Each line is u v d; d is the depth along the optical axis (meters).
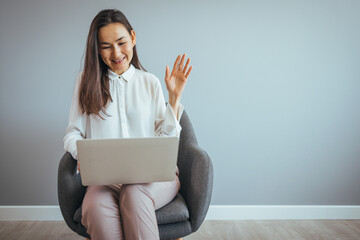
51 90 2.26
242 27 2.26
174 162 1.24
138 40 2.24
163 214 1.37
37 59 2.24
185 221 1.41
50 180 2.31
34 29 2.22
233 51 2.27
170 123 1.54
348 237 2.07
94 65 1.53
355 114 2.33
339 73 2.30
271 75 2.29
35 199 2.33
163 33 2.24
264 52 2.28
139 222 1.24
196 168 1.43
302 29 2.27
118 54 1.50
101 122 1.56
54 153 2.29
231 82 2.29
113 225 1.25
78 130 1.56
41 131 2.28
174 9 2.23
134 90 1.62
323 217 2.37
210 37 2.26
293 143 2.34
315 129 2.33
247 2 2.25
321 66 2.29
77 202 1.45
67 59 2.24
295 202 2.37
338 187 2.37
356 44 2.29
